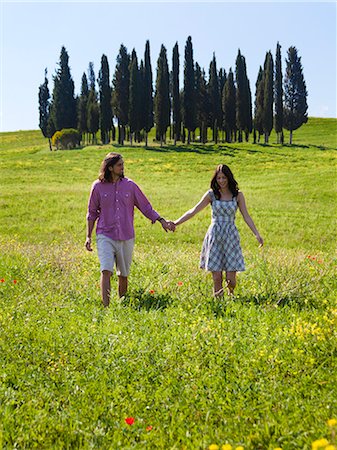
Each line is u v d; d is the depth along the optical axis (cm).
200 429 378
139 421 388
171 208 2591
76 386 439
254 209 2545
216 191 733
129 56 8100
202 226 2059
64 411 407
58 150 7731
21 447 365
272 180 3828
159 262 944
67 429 383
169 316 612
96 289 774
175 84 8062
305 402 404
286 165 5006
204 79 8400
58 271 879
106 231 719
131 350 505
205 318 569
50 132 8350
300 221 2203
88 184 3956
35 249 1132
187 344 511
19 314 626
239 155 6031
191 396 422
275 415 387
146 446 360
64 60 8456
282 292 694
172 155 6119
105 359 488
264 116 8069
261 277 785
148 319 596
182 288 744
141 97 7488
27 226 2103
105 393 432
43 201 2769
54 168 5141
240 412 393
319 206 2688
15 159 6188
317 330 514
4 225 2128
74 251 1116
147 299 698
